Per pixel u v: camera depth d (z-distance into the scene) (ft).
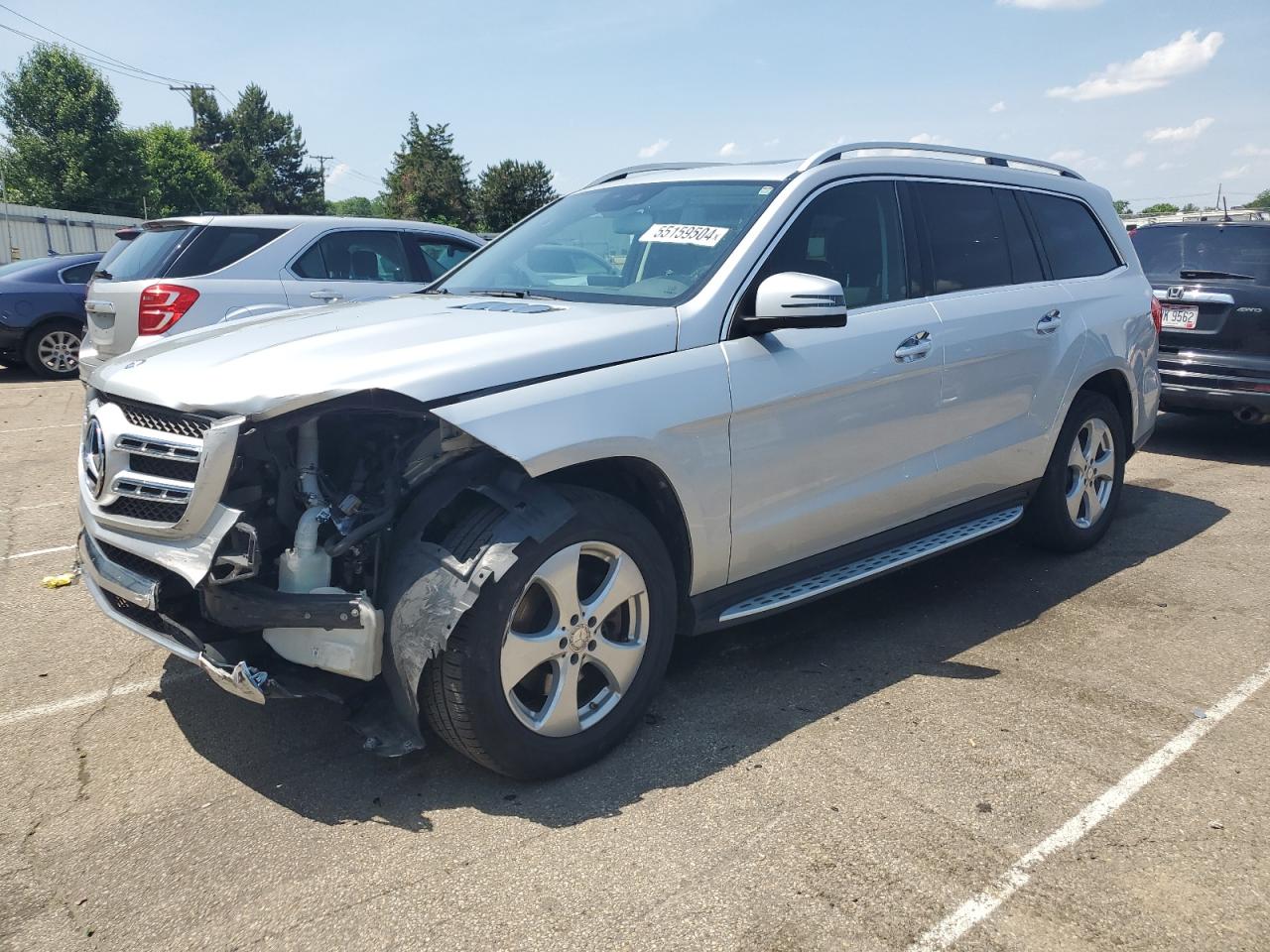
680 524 11.39
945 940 8.16
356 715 10.39
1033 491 16.81
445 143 288.51
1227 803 10.16
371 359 9.93
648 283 12.50
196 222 25.90
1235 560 17.92
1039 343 15.89
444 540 9.88
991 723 11.86
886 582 16.94
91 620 15.39
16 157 191.11
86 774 10.89
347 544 9.73
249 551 9.48
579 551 10.32
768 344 12.01
